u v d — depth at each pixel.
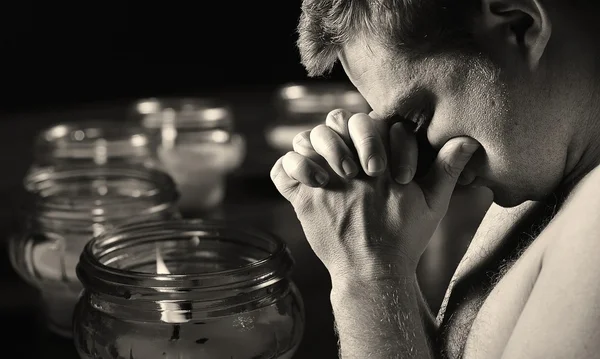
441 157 0.83
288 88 1.92
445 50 0.77
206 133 1.56
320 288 1.23
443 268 1.26
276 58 3.10
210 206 1.56
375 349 0.81
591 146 0.79
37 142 1.52
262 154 1.88
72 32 2.96
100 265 0.79
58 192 1.27
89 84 3.00
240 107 2.33
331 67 0.85
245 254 0.89
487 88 0.77
